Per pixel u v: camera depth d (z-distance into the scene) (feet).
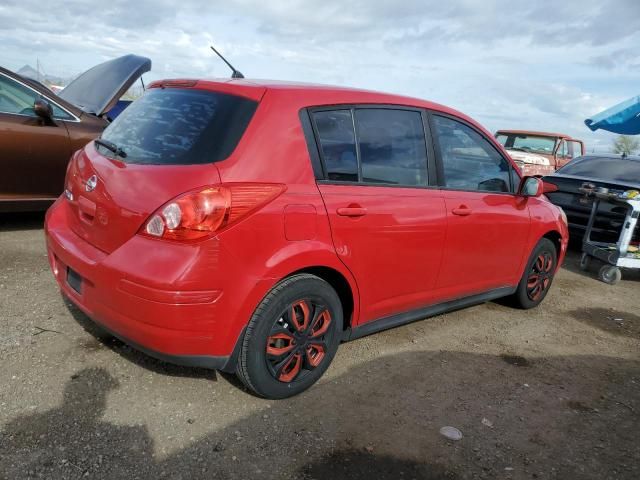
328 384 10.39
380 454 8.42
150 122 9.53
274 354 9.10
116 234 8.59
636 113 29.63
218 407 9.17
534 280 15.85
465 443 8.97
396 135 11.02
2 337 10.63
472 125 13.05
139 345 8.32
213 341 8.27
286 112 9.16
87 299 8.86
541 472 8.45
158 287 7.75
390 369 11.30
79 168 10.12
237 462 7.88
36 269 14.53
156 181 8.25
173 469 7.59
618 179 23.84
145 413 8.78
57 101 18.25
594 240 23.20
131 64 22.66
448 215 11.73
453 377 11.27
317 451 8.31
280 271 8.66
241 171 8.36
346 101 10.20
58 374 9.57
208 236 7.89
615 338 14.71
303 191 9.05
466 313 15.34
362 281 10.21
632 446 9.41
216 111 9.00
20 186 17.40
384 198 10.37
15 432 7.97
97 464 7.52
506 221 13.55
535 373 11.93
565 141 45.19
